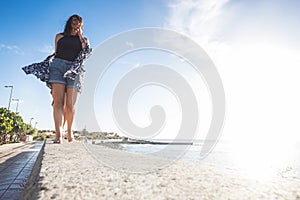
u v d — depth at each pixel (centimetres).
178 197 77
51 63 339
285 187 93
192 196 79
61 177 98
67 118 365
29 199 81
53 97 336
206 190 86
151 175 111
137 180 99
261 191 86
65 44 343
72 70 333
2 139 2694
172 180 101
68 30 351
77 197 73
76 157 161
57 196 73
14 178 227
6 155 521
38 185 85
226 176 113
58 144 293
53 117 331
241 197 79
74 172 109
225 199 76
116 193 79
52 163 132
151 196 77
